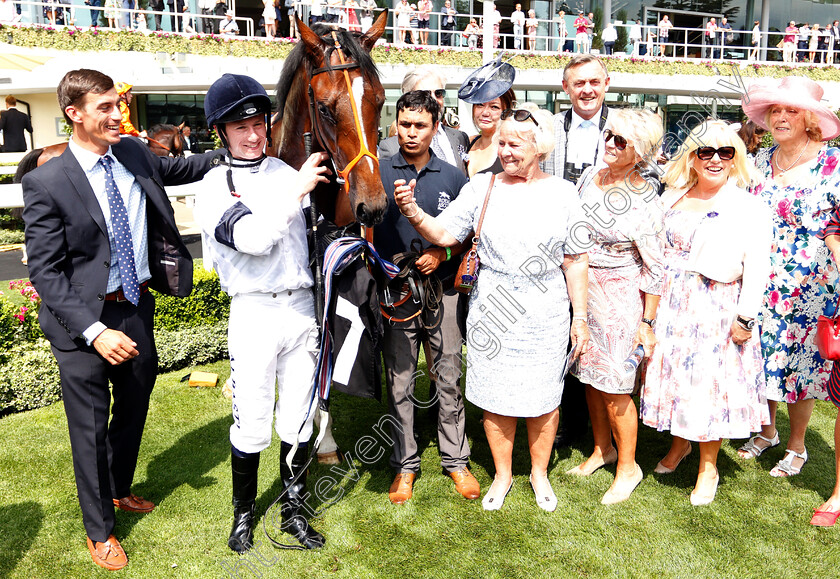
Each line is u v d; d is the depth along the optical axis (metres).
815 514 2.68
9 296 6.01
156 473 3.09
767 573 2.36
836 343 2.54
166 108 15.62
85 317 2.26
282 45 11.97
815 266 2.96
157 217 2.57
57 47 10.77
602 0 17.16
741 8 19.00
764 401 2.80
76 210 2.29
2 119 10.22
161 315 4.58
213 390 4.10
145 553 2.50
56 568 2.41
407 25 13.50
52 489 2.94
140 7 13.41
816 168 2.98
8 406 3.77
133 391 2.58
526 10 16.67
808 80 3.00
